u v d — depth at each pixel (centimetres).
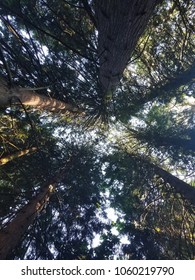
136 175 1184
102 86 834
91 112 1023
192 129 1125
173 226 1033
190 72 887
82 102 946
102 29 579
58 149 1148
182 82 913
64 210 1066
